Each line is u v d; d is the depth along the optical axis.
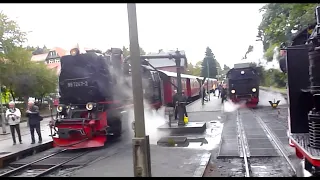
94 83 13.19
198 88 43.09
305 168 6.83
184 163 9.42
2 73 27.42
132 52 5.90
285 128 15.12
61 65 13.63
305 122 6.84
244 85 28.20
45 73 34.12
